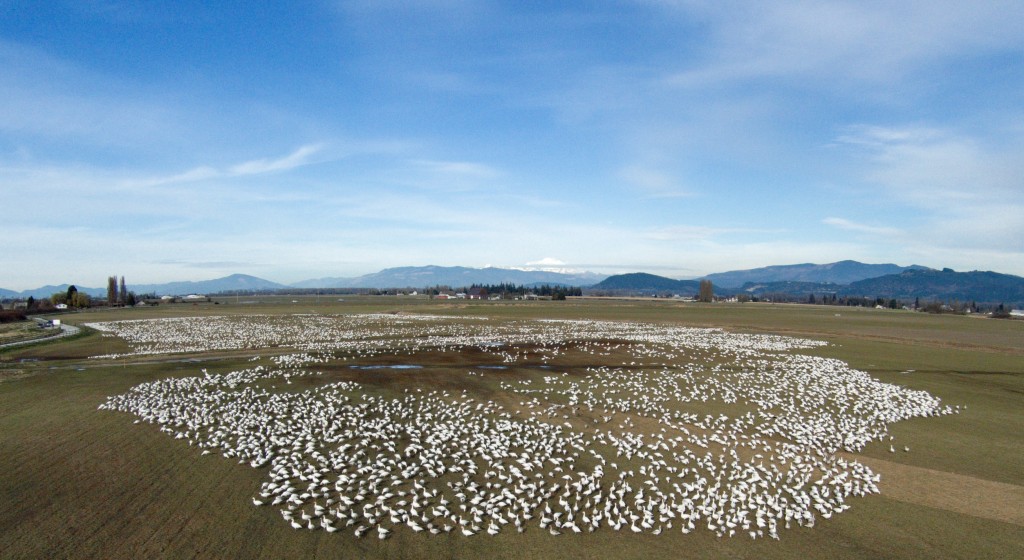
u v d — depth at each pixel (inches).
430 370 1523.1
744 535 568.4
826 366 1690.5
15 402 1083.3
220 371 1489.9
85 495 627.5
